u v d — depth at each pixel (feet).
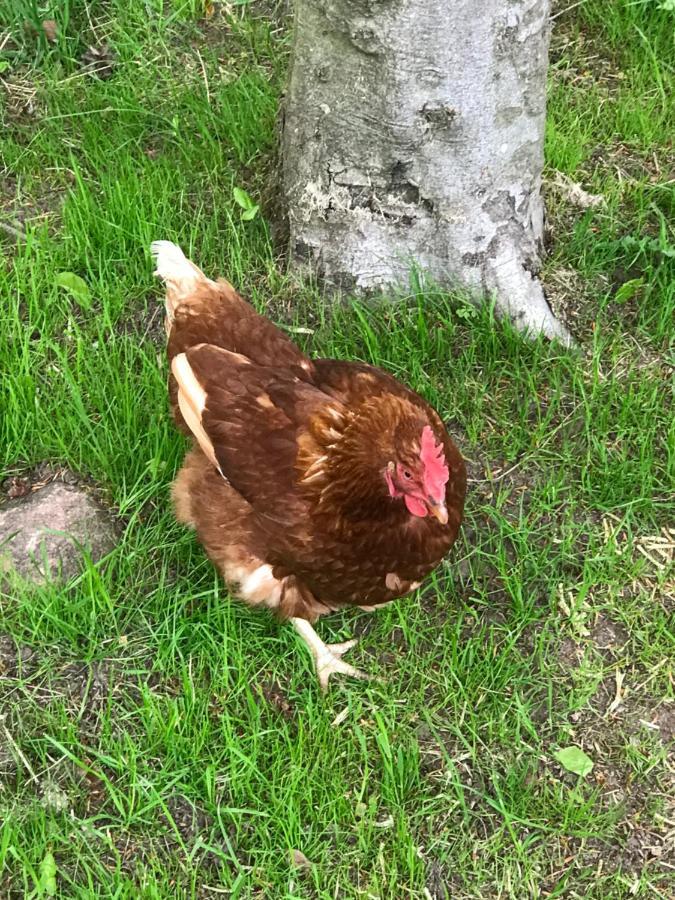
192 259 6.26
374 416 4.76
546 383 5.98
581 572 5.45
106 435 5.64
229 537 5.07
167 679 5.17
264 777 4.92
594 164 6.80
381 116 5.73
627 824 4.90
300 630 5.26
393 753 4.99
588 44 7.37
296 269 6.26
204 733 4.98
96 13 7.36
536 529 5.56
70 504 5.54
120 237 6.26
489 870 4.81
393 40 5.54
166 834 4.85
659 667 5.22
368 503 4.75
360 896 4.73
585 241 6.42
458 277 6.10
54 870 4.65
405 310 6.10
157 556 5.46
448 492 4.91
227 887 4.74
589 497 5.64
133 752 4.91
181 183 6.51
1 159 6.72
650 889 4.77
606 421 5.79
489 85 5.65
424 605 5.39
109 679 5.16
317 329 6.11
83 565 5.39
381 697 5.16
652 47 7.28
